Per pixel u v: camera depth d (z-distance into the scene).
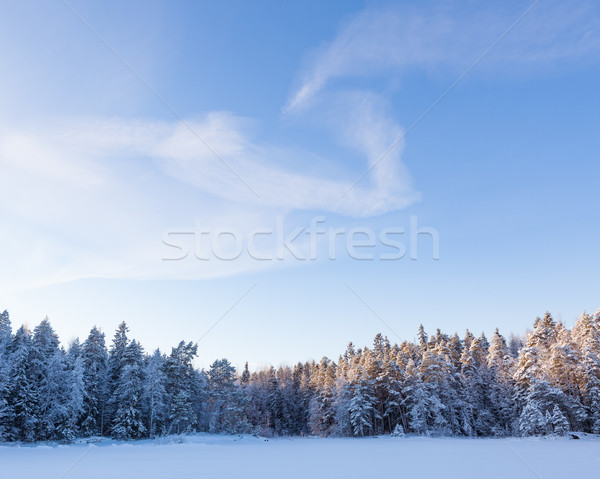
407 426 66.56
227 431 67.94
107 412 59.00
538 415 50.75
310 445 49.19
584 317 65.81
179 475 21.98
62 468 25.31
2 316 53.69
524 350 58.56
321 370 92.75
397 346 97.88
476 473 21.45
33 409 50.56
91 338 60.25
